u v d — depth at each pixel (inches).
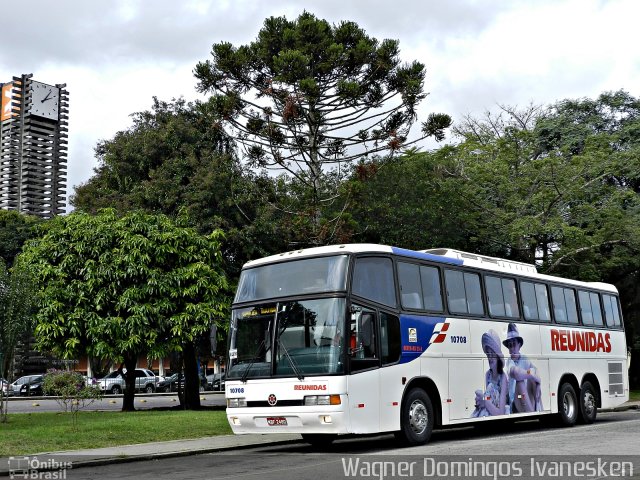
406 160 1210.6
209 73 1128.2
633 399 1278.3
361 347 528.7
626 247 1328.7
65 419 831.7
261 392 537.6
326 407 510.3
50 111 4151.1
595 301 848.3
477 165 1232.2
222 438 647.1
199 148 1200.8
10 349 814.5
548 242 1277.1
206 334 1008.2
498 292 687.1
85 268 952.9
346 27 1131.9
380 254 569.3
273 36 1115.9
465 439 623.8
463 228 1200.8
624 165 1362.0
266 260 577.9
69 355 941.8
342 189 1054.4
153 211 1123.3
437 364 594.6
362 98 1111.0
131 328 932.6
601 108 1608.0
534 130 1502.2
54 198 4111.7
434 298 609.6
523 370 693.9
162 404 1445.6
